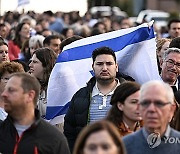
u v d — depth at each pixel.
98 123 9.93
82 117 15.70
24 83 13.01
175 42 18.91
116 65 16.14
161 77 17.11
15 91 12.97
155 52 17.59
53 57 17.84
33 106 13.12
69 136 15.88
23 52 26.62
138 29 17.72
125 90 13.16
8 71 15.11
